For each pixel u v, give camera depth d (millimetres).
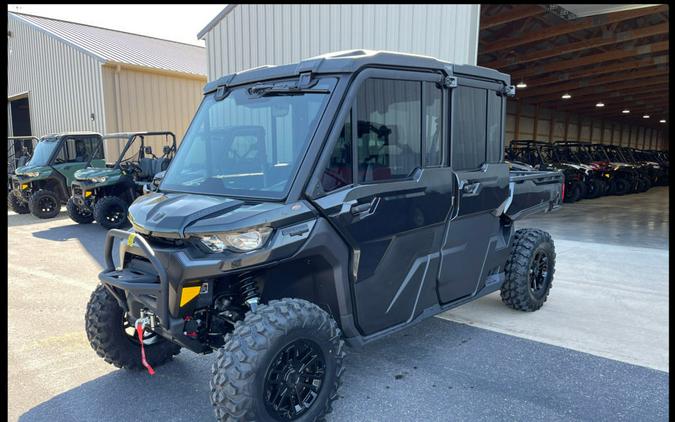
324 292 2768
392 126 2885
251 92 2926
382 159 2846
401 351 3652
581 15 9977
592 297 4938
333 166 2613
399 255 3010
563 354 3590
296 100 2729
